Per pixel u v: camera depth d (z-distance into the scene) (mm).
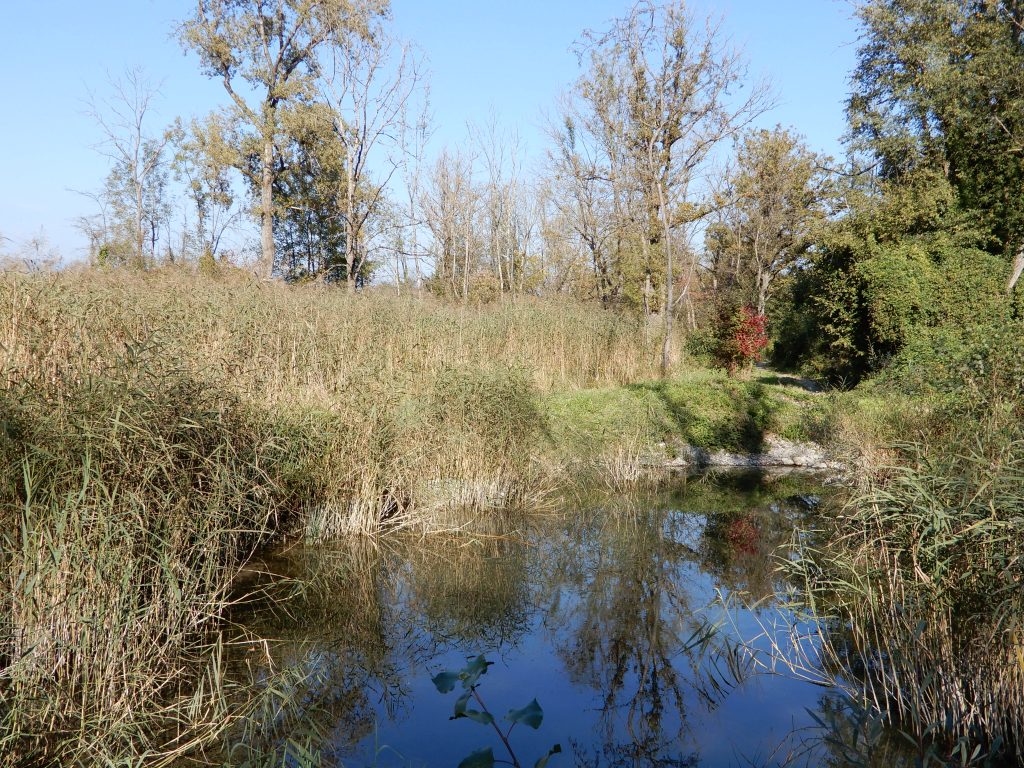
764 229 29375
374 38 22234
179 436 4941
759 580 5992
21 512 3852
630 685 4258
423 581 5930
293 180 26688
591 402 12062
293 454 6543
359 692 4176
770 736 3652
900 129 18922
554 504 8383
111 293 7918
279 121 24078
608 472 9812
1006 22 16703
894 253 14562
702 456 11047
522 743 3613
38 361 5402
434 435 7820
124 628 3982
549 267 32406
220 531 5027
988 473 3754
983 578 3566
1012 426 4215
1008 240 16000
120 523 4039
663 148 17078
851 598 4871
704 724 3781
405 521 7172
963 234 15766
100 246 23484
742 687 4199
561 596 5688
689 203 19344
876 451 8273
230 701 3932
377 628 5039
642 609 5434
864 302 14695
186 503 4672
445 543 6859
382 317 11711
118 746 3434
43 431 4051
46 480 3990
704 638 4770
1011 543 3531
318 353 9336
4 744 3232
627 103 17234
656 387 13477
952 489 3947
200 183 28047
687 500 8766
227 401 5844
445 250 28203
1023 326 5973
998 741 3281
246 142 24656
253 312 9508
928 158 18359
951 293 13781
